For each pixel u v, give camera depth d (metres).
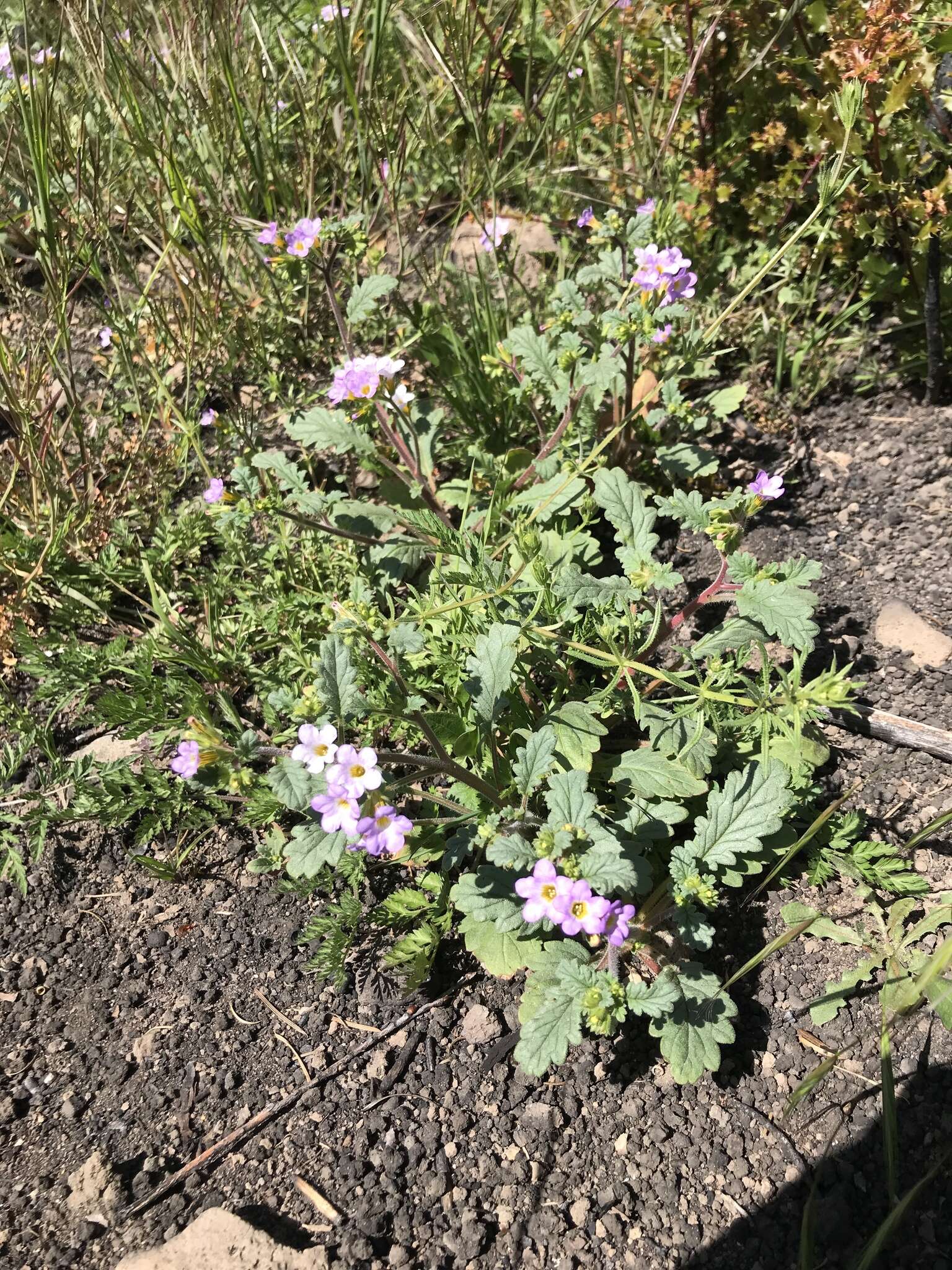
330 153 0.66
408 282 0.67
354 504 0.49
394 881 0.40
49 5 0.55
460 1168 0.33
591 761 0.38
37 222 0.51
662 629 0.40
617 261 0.48
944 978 0.35
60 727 0.48
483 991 0.38
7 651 0.51
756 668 0.45
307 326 0.64
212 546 0.55
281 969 0.39
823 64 0.49
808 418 0.58
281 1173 0.33
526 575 0.42
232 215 0.61
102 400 0.60
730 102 0.60
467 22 0.55
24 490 0.55
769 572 0.36
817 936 0.37
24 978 0.39
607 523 0.53
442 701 0.40
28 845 0.43
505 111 0.70
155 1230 0.32
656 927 0.36
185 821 0.42
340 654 0.31
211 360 0.63
